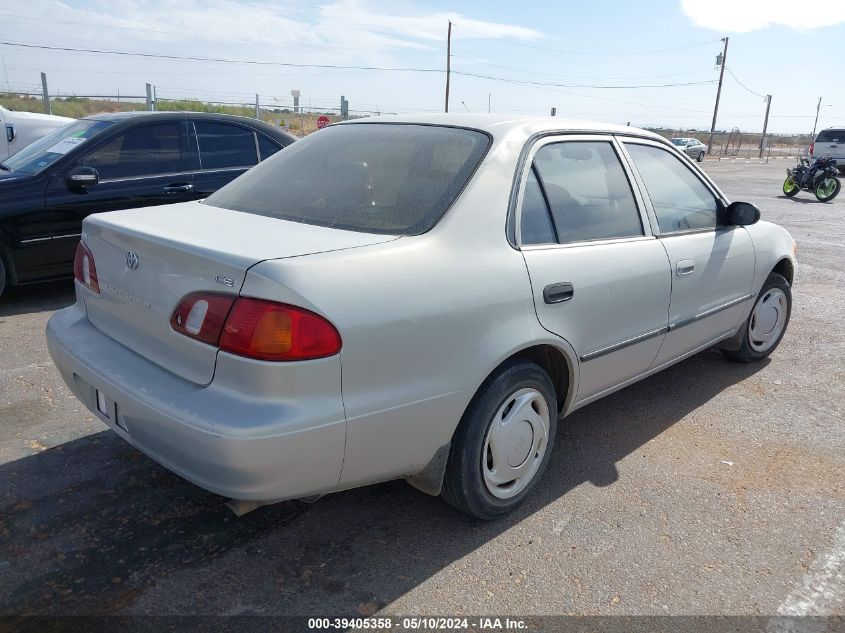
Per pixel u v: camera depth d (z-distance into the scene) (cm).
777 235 460
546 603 240
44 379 415
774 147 6594
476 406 260
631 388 438
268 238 238
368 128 329
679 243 358
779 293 475
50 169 559
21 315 545
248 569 252
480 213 262
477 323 250
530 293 269
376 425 226
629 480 324
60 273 577
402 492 307
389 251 233
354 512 290
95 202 576
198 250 223
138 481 306
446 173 274
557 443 360
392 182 278
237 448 204
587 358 304
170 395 223
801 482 327
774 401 422
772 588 252
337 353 213
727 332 430
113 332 269
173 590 240
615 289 310
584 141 324
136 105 2408
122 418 247
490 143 284
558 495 310
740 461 346
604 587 249
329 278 215
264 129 688
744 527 289
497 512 283
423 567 257
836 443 369
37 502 288
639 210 342
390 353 226
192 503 291
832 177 1661
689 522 292
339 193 280
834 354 512
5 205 535
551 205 294
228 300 213
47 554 255
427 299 235
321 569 254
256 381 208
